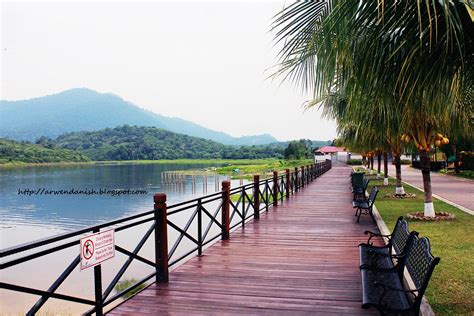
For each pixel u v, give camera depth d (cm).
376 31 303
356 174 1559
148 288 452
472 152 2912
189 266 542
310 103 854
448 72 327
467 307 379
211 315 374
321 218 964
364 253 459
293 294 431
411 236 365
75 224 2462
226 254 610
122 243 1519
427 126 861
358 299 414
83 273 1148
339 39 310
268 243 688
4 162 12006
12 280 1134
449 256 566
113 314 376
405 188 1759
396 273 377
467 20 312
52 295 303
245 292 438
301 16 337
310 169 2278
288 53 352
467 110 509
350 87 351
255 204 967
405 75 323
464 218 898
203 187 5088
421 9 294
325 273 509
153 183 5847
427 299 401
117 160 15238
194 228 1772
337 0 316
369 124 794
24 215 2844
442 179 2458
